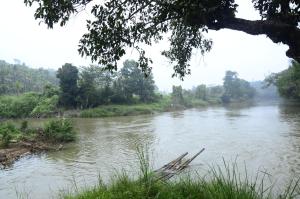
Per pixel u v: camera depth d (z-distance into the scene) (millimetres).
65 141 29891
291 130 32594
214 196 5113
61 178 17453
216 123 42531
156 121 48406
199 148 25000
